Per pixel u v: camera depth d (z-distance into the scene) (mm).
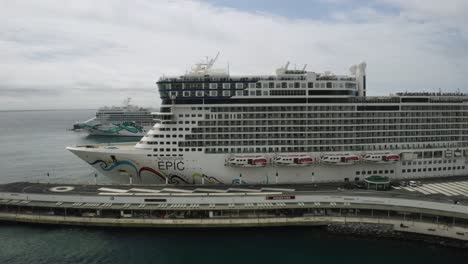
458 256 61375
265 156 86375
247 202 72938
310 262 59625
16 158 156250
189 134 85750
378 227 68562
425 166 94125
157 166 86438
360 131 90188
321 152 88812
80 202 73688
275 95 87062
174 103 85688
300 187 83188
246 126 86812
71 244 65438
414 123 93000
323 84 88000
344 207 72312
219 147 86500
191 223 70500
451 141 95750
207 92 85688
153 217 71875
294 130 88000
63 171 127562
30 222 73000
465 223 67562
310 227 71938
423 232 67688
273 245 65375
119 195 73688
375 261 59781
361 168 90688
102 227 71625
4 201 74625
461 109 95562
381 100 90938
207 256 61562
